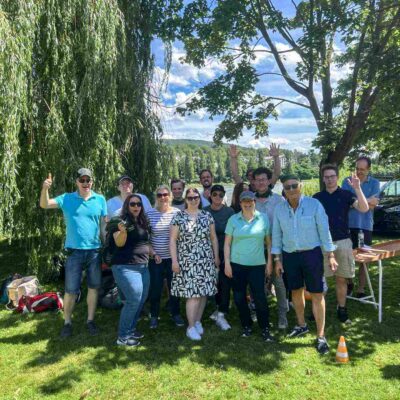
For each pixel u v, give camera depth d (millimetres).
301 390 3305
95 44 6137
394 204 10477
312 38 8359
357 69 8961
